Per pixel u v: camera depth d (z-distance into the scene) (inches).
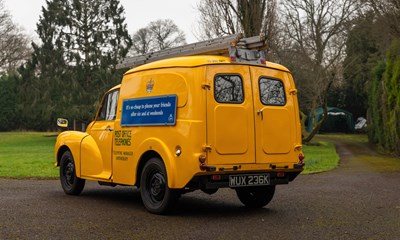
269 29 880.3
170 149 299.0
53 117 1540.4
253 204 342.3
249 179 303.9
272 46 938.1
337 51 1680.6
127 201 365.1
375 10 1101.7
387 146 1038.4
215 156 289.6
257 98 310.2
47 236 244.5
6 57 2062.0
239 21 850.8
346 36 1717.5
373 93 1309.1
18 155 889.5
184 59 305.4
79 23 1499.8
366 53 1888.5
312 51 1616.6
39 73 1546.5
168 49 356.8
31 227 264.5
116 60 1473.9
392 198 384.8
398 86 927.0
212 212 320.2
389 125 999.0
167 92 307.6
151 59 368.5
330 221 288.5
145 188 316.2
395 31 1009.5
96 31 1486.2
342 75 1950.1
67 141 398.9
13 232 252.4
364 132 2009.1
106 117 370.6
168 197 299.1
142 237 244.7
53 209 323.3
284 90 326.6
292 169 321.1
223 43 311.3
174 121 298.2
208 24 905.5
